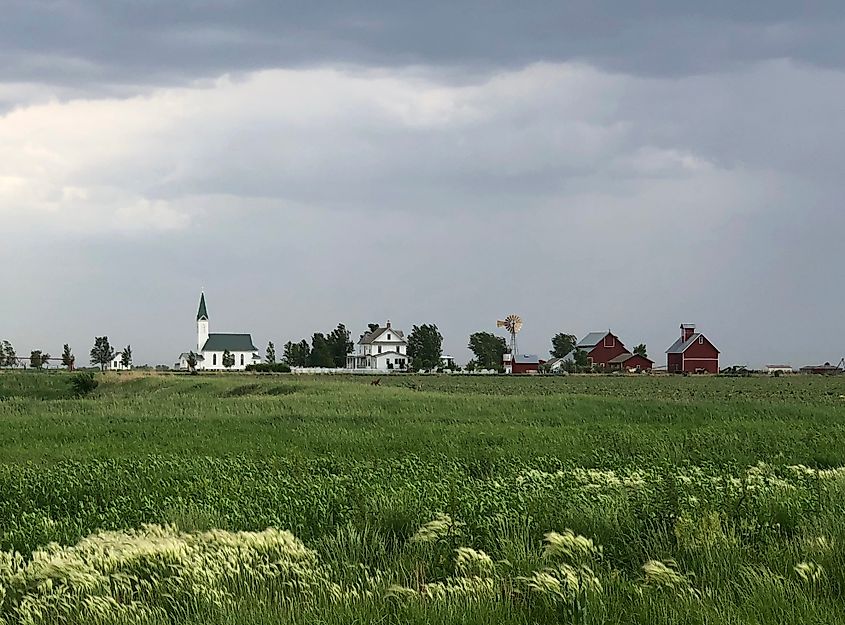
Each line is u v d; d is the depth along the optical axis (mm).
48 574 10438
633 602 9781
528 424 33219
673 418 35031
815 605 9477
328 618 9344
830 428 29953
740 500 13312
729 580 10398
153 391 68938
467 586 10055
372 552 11922
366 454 23594
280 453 23609
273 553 11383
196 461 21219
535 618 9516
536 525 12750
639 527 12555
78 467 20203
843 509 13453
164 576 10664
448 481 16500
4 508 15852
